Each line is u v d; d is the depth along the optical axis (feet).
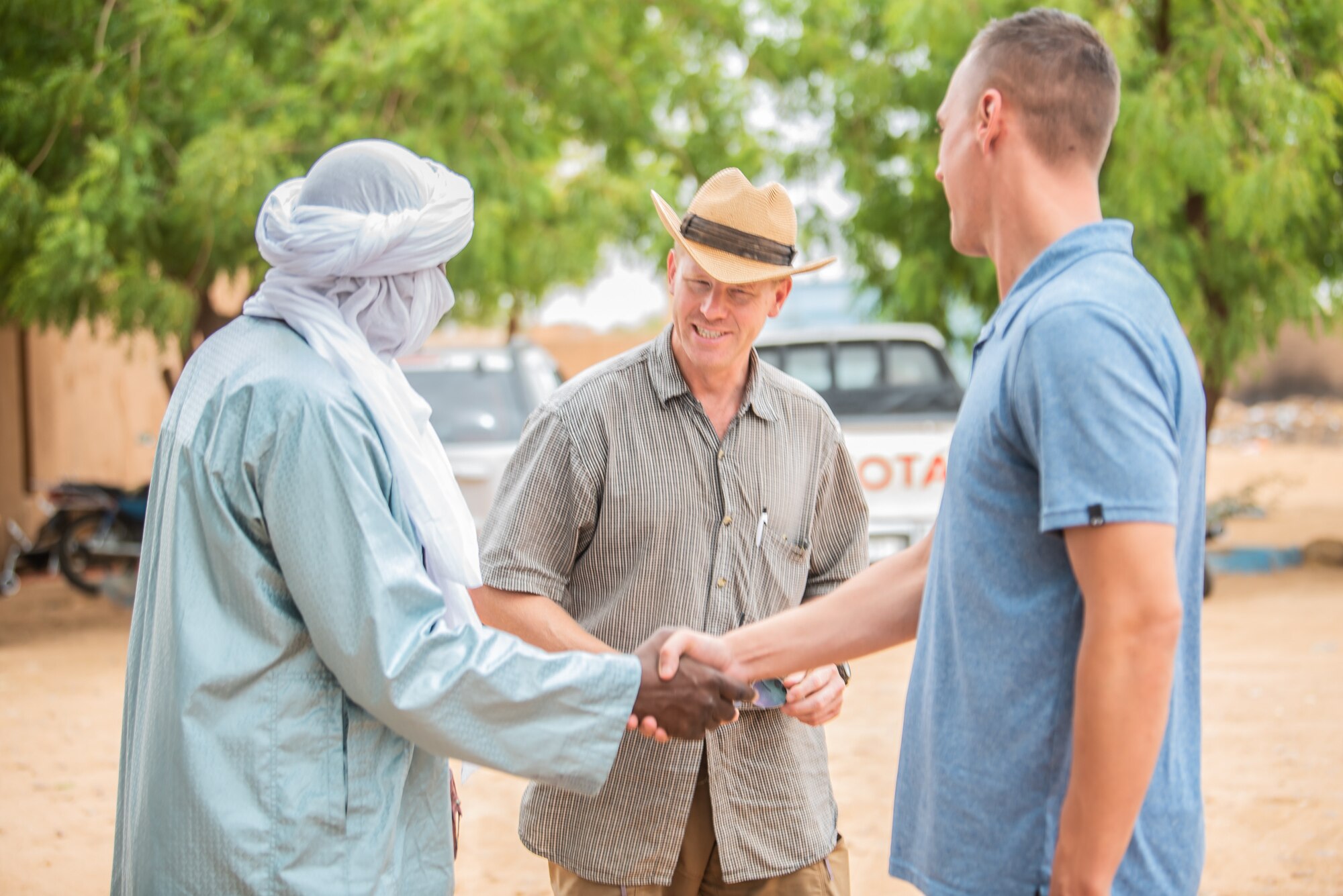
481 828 16.52
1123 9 32.55
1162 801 5.90
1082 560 5.47
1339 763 17.81
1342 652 24.72
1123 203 31.81
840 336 29.89
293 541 6.18
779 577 8.75
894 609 7.39
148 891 6.18
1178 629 5.41
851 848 15.23
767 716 8.55
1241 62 30.99
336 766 6.31
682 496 8.45
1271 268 34.65
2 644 29.27
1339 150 34.04
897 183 37.88
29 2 28.14
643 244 38.73
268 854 6.09
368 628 6.17
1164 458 5.41
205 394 6.44
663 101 39.63
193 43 30.09
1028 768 5.85
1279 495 50.08
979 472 6.00
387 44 30.63
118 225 28.78
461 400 25.88
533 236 33.86
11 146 28.94
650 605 8.47
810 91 39.42
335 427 6.29
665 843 8.27
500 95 31.86
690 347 8.32
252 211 28.45
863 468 25.58
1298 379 95.40
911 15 32.65
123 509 35.58
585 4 34.45
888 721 20.88
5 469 39.47
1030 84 6.13
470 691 6.34
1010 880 5.89
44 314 28.91
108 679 25.18
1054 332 5.59
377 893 6.32
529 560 8.36
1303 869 14.11
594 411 8.47
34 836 16.02
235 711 6.17
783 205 8.50
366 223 6.60
